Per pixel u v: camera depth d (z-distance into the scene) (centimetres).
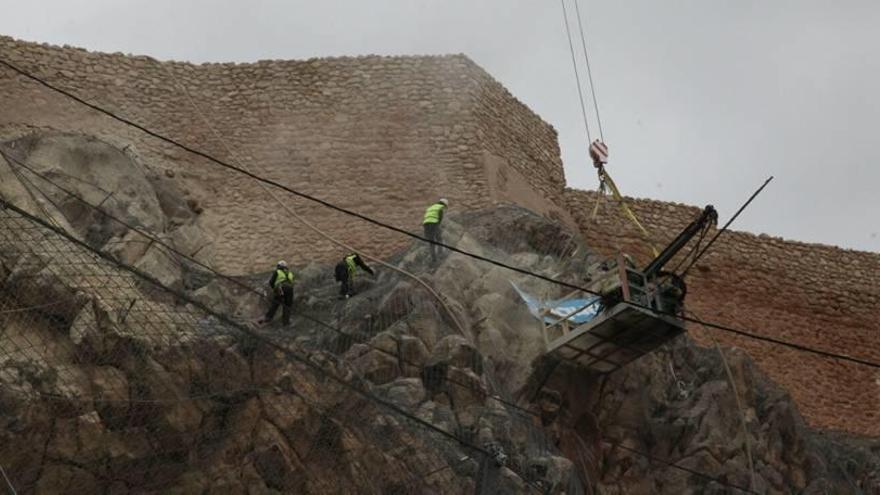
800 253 3456
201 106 3152
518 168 3256
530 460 2241
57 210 2508
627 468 2506
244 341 2117
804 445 2638
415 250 2802
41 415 1884
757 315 3312
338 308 2602
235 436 2011
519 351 2556
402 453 2098
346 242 2981
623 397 2598
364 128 3177
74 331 2003
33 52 3052
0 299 2017
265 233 2972
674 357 2725
